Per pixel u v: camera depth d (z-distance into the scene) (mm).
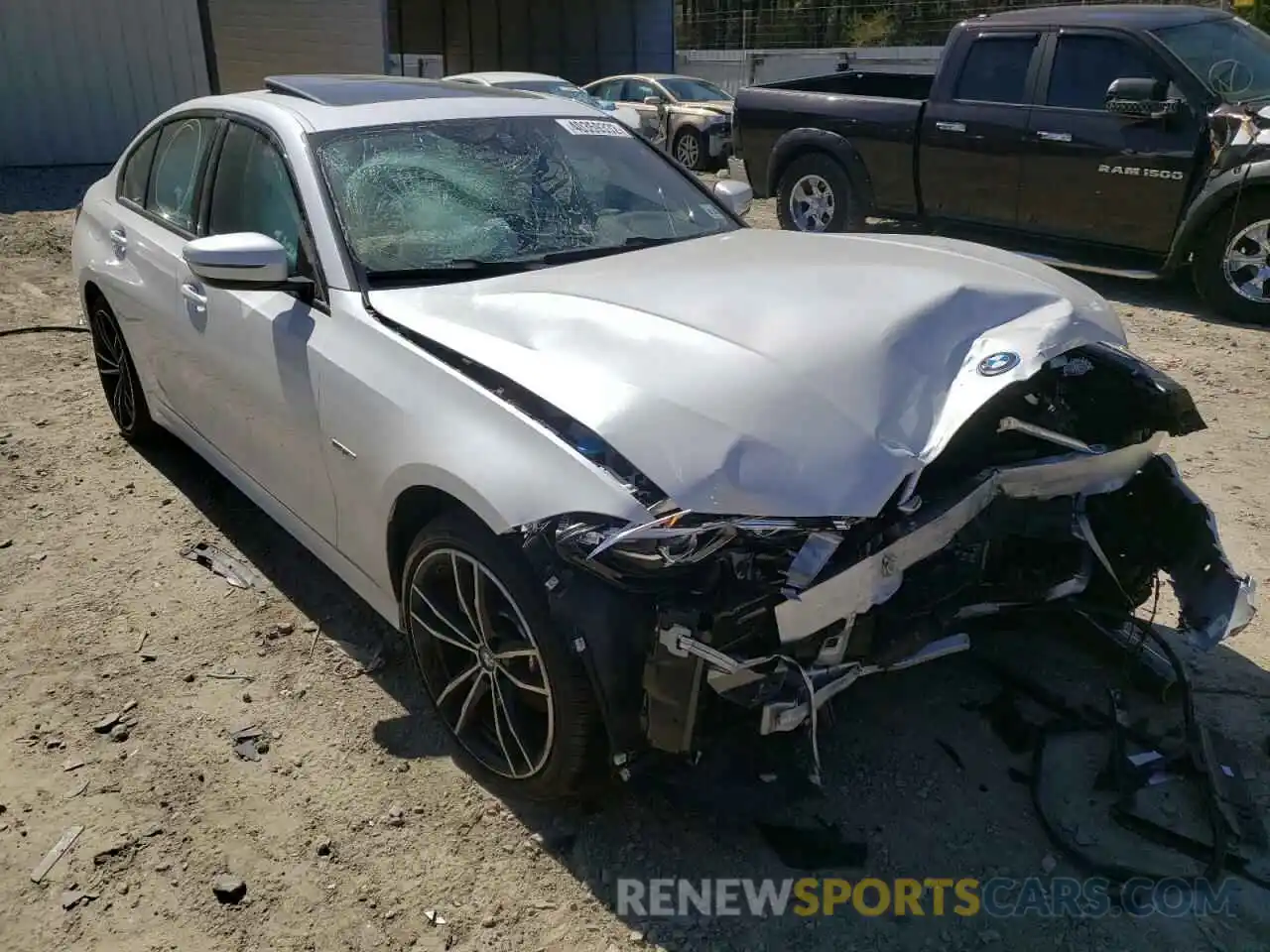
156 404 4641
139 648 3582
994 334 2789
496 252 3412
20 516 4516
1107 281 8578
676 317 2764
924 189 8859
